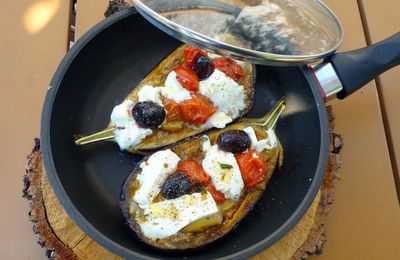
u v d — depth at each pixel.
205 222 0.25
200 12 0.24
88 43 0.27
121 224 0.26
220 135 0.26
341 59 0.27
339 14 0.34
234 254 0.22
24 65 0.31
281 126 0.29
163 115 0.27
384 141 0.30
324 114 0.26
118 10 0.31
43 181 0.26
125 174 0.28
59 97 0.26
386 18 0.34
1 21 0.32
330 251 0.28
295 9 0.25
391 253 0.28
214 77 0.27
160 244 0.25
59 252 0.25
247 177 0.26
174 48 0.31
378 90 0.32
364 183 0.29
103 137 0.27
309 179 0.25
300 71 0.27
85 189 0.26
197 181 0.25
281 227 0.23
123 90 0.30
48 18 0.33
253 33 0.24
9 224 0.27
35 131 0.29
